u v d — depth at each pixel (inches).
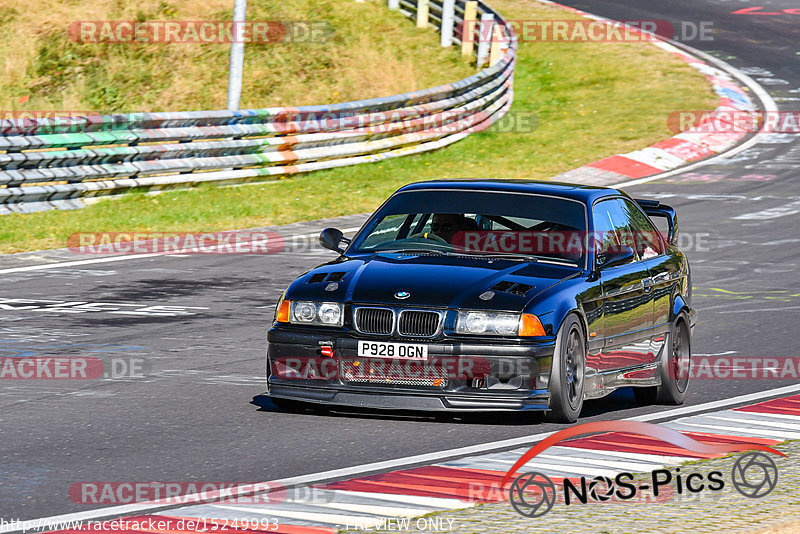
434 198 1128.8
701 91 3543.3
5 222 2058.3
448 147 2992.1
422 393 962.7
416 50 3902.6
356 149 2721.5
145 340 1326.3
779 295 1688.0
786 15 4726.9
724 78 3718.0
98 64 3503.9
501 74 3336.6
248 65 3609.7
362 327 976.9
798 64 3951.8
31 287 1626.5
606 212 1124.5
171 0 3821.4
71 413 1005.8
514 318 960.3
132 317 1450.5
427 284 989.8
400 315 969.5
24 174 2121.1
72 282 1669.5
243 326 1416.1
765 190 2554.1
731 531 668.1
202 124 2466.8
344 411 1035.9
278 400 1029.2
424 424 987.9
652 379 1107.3
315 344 984.3
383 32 3988.7
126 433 940.6
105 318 1440.7
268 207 2306.8
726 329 1470.2
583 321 1010.1
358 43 3858.3
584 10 4658.0
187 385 1123.3
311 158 2625.5
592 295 1023.0
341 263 1058.7
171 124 2391.7
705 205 2412.6
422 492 764.0
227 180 2477.9
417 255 1065.5
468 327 961.5
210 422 984.3
